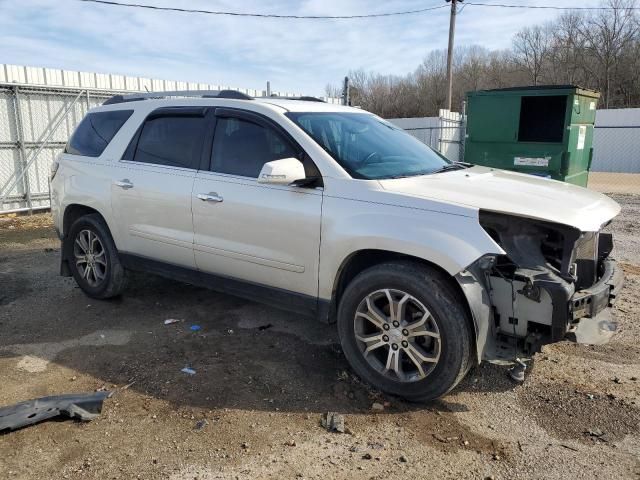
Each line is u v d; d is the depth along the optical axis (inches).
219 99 181.8
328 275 150.6
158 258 193.5
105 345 176.9
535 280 127.6
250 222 163.2
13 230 380.8
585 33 1850.4
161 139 192.9
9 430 127.8
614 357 165.3
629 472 113.7
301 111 172.1
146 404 140.9
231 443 124.3
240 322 195.3
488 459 118.6
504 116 380.2
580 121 372.2
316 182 152.3
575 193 158.2
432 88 1989.4
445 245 129.3
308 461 117.9
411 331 137.3
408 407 139.4
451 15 1068.5
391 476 113.0
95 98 507.5
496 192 146.3
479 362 132.2
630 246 315.9
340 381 151.6
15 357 168.6
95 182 207.0
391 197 140.5
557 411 136.9
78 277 221.6
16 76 449.7
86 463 117.6
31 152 458.6
